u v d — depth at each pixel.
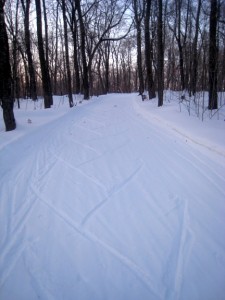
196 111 11.09
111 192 4.81
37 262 3.20
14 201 4.57
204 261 3.16
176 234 3.62
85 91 23.23
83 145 7.79
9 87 9.02
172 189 4.84
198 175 5.35
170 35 28.95
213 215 4.02
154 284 2.88
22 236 3.66
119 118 12.42
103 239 3.56
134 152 6.98
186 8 23.83
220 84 12.54
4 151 6.93
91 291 2.81
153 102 16.34
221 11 16.31
